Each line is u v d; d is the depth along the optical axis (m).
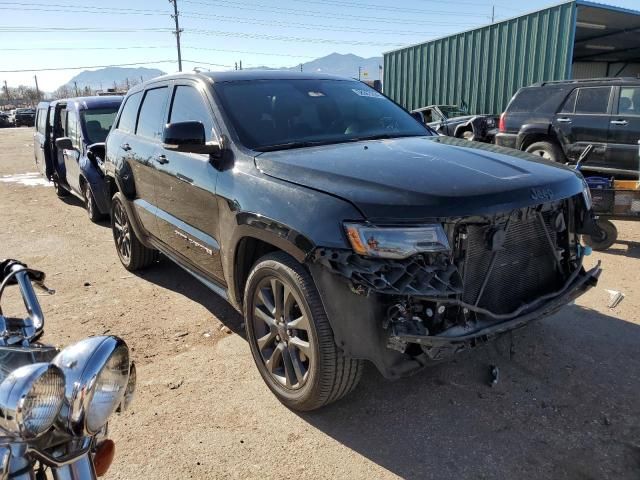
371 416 2.98
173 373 3.47
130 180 4.88
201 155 3.66
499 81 14.69
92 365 1.35
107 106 8.52
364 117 4.05
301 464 2.62
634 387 3.17
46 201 9.88
